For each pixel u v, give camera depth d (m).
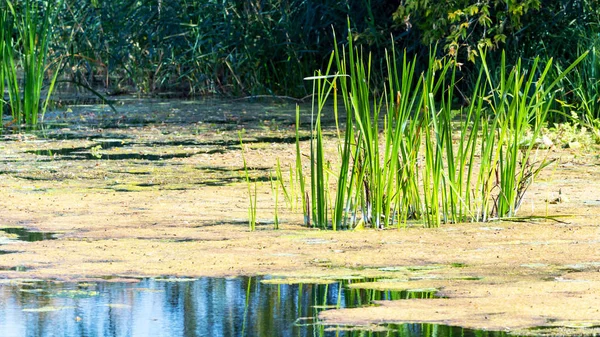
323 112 19.84
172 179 11.61
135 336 5.55
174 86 24.45
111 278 6.89
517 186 9.38
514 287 6.52
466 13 18.02
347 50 22.19
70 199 10.19
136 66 23.75
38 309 6.10
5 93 21.52
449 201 9.63
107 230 8.57
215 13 22.45
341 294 6.43
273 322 5.81
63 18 23.41
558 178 11.58
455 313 5.93
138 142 15.27
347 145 8.75
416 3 18.48
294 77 22.84
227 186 11.09
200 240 8.16
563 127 15.58
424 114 8.77
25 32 18.06
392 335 5.51
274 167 12.61
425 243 8.02
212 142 15.26
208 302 6.27
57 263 7.31
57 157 13.50
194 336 5.55
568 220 8.94
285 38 22.47
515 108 9.41
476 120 8.93
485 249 7.77
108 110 20.23
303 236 8.34
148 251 7.72
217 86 23.44
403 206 8.91
